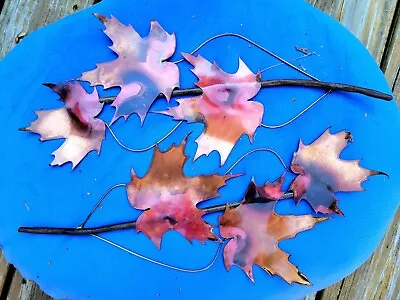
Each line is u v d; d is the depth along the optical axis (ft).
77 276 2.86
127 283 2.85
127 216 2.81
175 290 2.85
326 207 2.86
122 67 2.80
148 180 2.79
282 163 2.84
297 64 2.89
